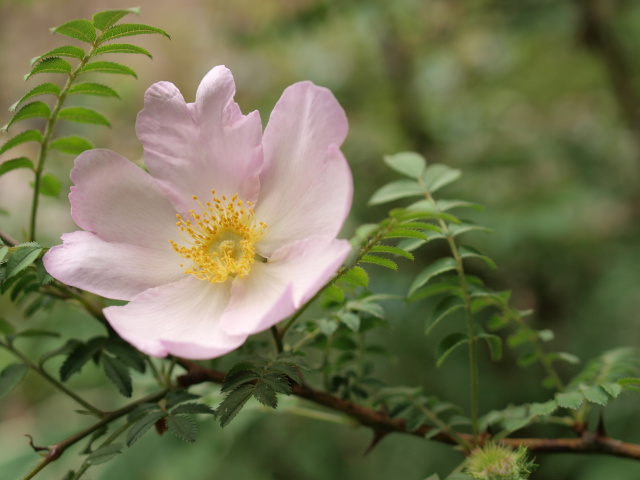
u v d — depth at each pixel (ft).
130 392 1.19
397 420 1.24
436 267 1.20
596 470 2.00
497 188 2.34
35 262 1.15
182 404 1.15
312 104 1.15
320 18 2.48
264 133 1.17
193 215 1.18
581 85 2.74
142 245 1.17
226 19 2.64
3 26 2.77
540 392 2.09
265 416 2.00
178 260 1.18
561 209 2.27
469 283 1.23
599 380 1.26
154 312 1.16
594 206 2.38
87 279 1.15
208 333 1.15
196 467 1.89
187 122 1.18
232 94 1.18
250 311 1.15
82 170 1.16
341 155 1.09
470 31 2.65
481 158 2.42
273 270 1.16
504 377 2.12
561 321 2.29
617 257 2.29
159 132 1.18
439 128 2.58
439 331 2.11
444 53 2.74
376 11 2.44
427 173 1.29
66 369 1.19
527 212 2.25
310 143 1.15
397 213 1.11
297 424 2.11
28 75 1.14
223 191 1.18
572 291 2.30
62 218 2.23
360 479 2.08
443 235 1.21
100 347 1.20
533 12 2.40
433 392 2.10
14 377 1.19
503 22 2.49
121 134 2.48
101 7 3.01
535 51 2.70
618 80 2.36
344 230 2.20
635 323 2.18
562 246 2.27
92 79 2.57
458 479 1.17
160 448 1.96
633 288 2.19
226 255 1.17
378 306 1.21
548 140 2.49
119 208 1.17
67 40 2.86
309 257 1.14
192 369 1.21
